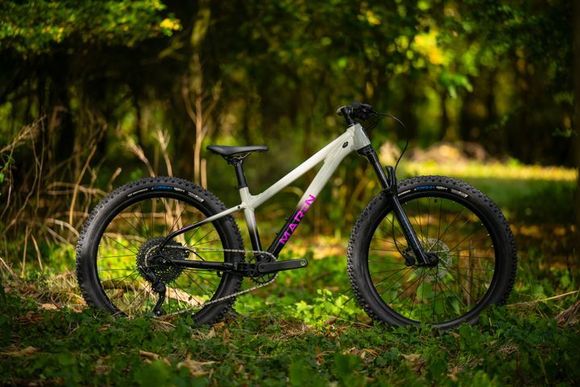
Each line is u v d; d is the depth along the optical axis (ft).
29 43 25.45
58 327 16.17
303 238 36.35
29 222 25.62
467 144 84.84
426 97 62.44
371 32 33.37
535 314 18.31
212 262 17.24
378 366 15.12
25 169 28.22
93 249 17.17
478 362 15.07
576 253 23.88
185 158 39.24
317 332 17.44
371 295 17.38
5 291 18.76
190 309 17.52
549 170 76.54
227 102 40.70
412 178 17.57
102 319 16.55
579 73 23.27
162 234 25.17
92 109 31.71
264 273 17.24
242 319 18.15
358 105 17.65
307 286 25.90
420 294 19.58
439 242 17.78
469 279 20.06
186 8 36.68
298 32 34.60
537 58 32.35
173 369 13.61
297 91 42.09
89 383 13.44
